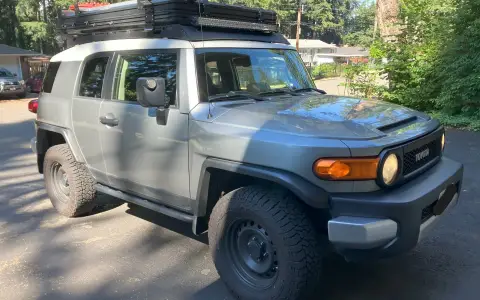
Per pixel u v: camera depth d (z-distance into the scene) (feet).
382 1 45.83
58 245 14.08
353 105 11.73
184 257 13.16
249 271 10.49
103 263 12.84
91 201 16.03
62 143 17.44
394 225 8.91
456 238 13.98
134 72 12.98
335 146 8.96
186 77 11.43
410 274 11.87
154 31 12.64
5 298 11.00
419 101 39.06
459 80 34.58
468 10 35.55
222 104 11.36
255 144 9.68
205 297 11.00
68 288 11.45
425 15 39.37
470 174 20.89
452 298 10.68
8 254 13.48
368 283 11.45
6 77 82.33
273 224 9.45
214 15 12.93
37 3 141.79
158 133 11.89
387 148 9.20
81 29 15.44
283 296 9.59
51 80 16.47
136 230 15.21
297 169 9.11
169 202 12.38
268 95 12.62
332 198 9.03
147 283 11.69
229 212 10.27
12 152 29.73
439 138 11.46
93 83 14.44
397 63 38.78
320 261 9.61
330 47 194.08
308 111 10.75
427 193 9.44
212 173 10.98
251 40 13.53
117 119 13.15
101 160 14.20
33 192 20.03
